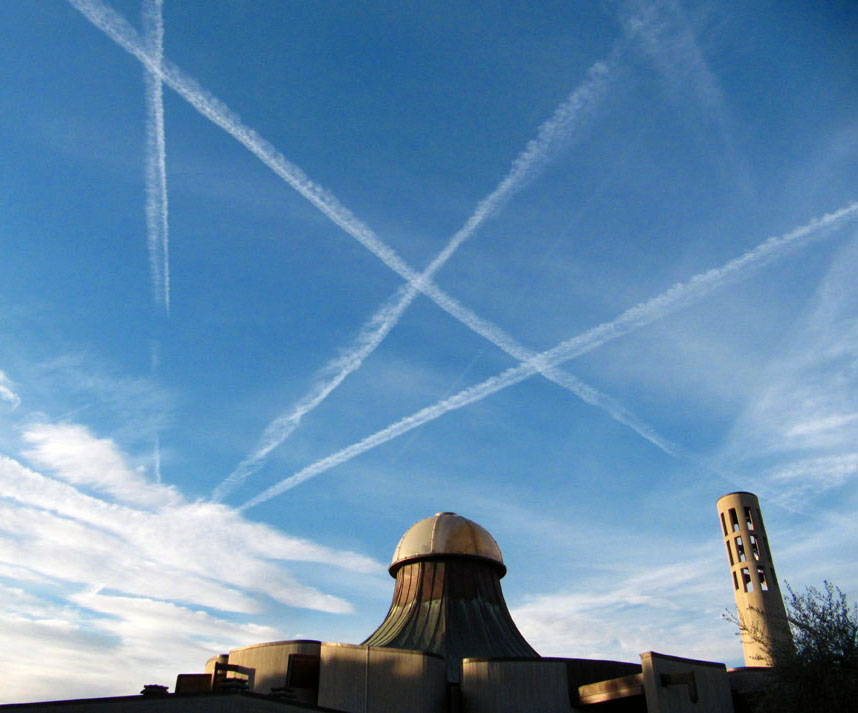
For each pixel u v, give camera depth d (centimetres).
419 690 3856
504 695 3903
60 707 2931
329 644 4059
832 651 3319
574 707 3984
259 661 4344
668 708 3612
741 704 3931
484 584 4969
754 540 6969
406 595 4956
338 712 3347
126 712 2947
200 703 3005
